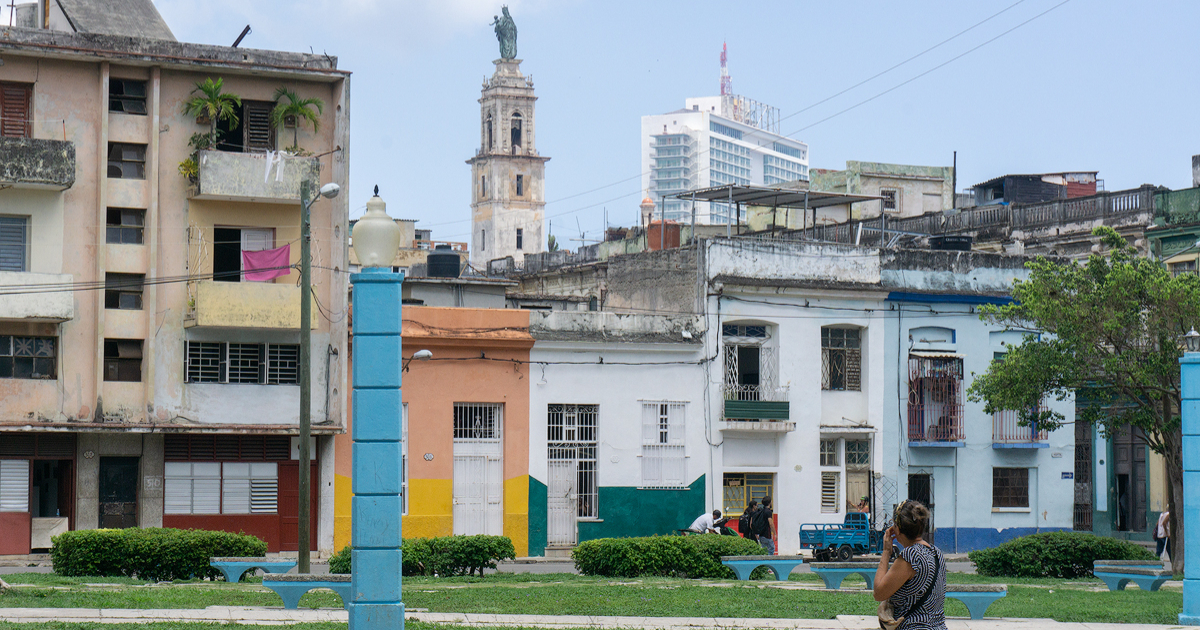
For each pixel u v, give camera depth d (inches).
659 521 1489.9
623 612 722.2
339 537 1411.2
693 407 1515.7
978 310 1654.8
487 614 703.1
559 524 1456.7
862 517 1375.5
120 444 1360.7
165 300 1384.1
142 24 1555.1
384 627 518.3
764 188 1657.2
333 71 1446.9
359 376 527.5
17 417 1327.5
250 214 1425.9
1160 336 1201.4
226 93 1412.4
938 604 410.3
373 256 533.6
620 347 1486.2
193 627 617.9
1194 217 1723.7
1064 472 1689.2
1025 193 2219.5
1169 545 1295.5
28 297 1315.2
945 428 1620.3
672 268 1601.9
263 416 1405.0
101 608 690.8
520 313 1449.3
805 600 799.1
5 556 1312.7
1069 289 1253.1
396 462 526.3
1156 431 1274.6
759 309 1553.9
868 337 1596.9
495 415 1443.2
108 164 1385.3
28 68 1348.4
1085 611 778.8
